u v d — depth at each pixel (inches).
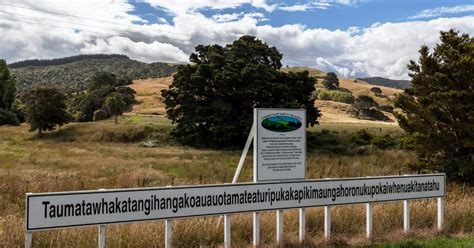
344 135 2353.6
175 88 2508.6
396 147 1846.7
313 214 392.2
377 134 2214.6
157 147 2310.5
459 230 414.3
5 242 305.1
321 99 5595.5
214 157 1611.7
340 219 391.2
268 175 331.6
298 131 344.8
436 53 804.6
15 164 1240.2
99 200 265.0
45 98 2883.9
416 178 393.7
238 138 2326.5
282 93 2337.6
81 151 1855.3
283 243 327.6
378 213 415.2
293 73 2474.2
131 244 309.3
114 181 780.6
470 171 754.8
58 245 297.0
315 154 1793.8
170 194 287.7
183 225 339.3
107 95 4453.7
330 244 342.3
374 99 5866.1
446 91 777.6
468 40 815.7
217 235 341.4
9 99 4210.1
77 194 258.8
